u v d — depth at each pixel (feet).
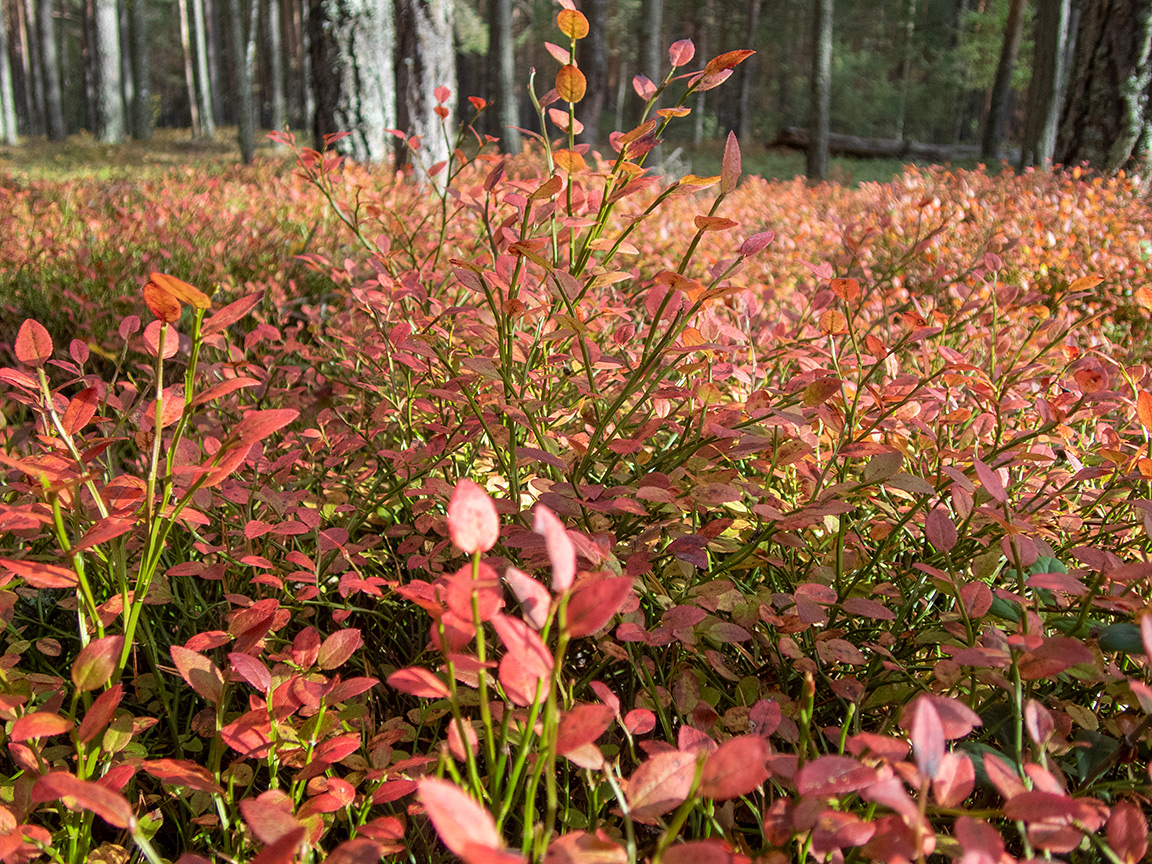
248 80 15.84
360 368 2.59
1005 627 1.28
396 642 1.72
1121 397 1.46
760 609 1.35
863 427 1.84
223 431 2.10
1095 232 4.78
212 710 1.39
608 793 1.29
